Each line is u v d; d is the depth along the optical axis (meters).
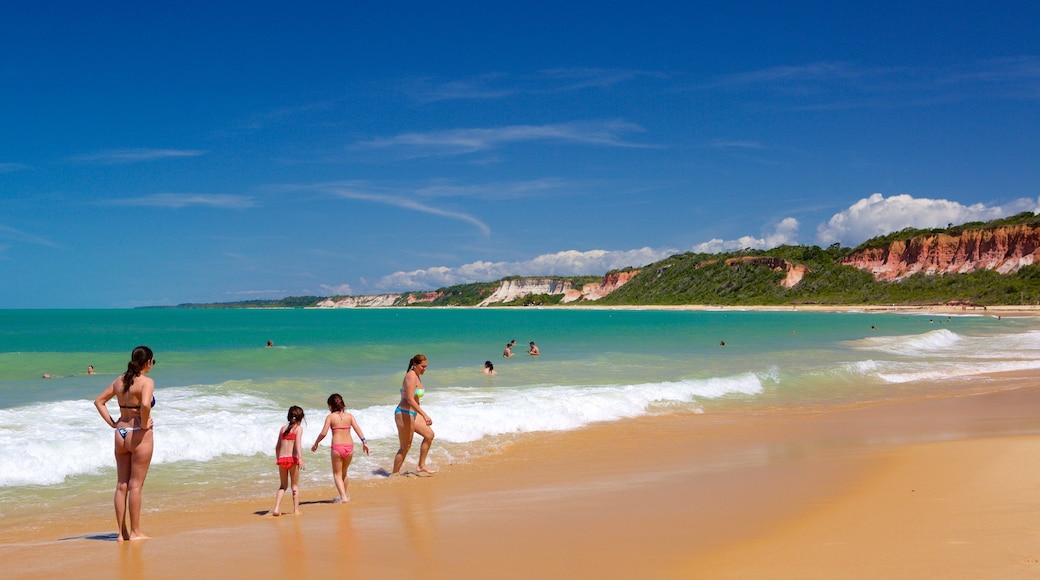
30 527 7.54
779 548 5.64
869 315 95.38
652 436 13.19
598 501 7.83
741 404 17.70
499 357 29.44
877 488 7.84
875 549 5.47
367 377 20.94
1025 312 88.81
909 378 22.89
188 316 140.88
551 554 5.73
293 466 7.91
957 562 5.04
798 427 14.05
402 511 7.75
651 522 6.71
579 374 22.61
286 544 6.34
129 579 5.36
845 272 140.38
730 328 59.56
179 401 15.36
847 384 21.59
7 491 9.06
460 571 5.34
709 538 6.05
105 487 9.33
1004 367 25.64
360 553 5.96
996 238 118.88
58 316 137.38
